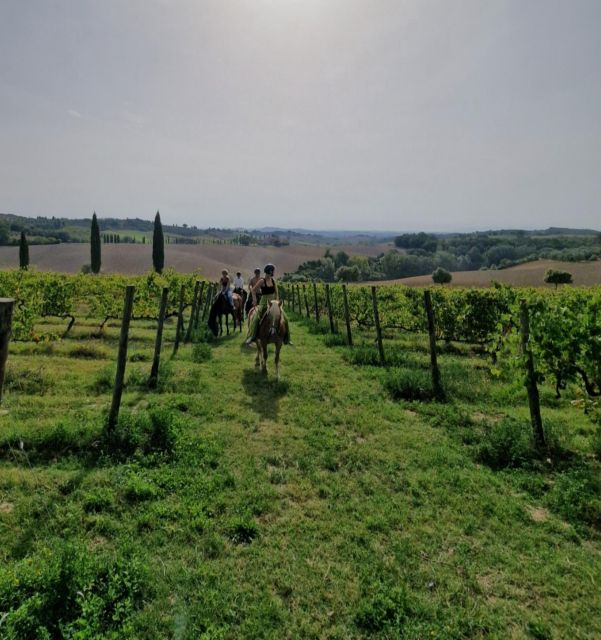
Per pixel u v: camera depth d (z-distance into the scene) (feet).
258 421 22.34
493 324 43.80
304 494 15.56
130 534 12.76
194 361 35.76
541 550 12.75
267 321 30.53
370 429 21.66
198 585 10.96
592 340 18.17
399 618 10.03
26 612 8.97
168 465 16.93
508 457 18.48
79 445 17.67
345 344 45.09
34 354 35.55
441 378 29.40
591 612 10.59
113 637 8.90
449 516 14.39
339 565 11.91
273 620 10.08
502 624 10.12
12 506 13.76
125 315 18.70
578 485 15.65
